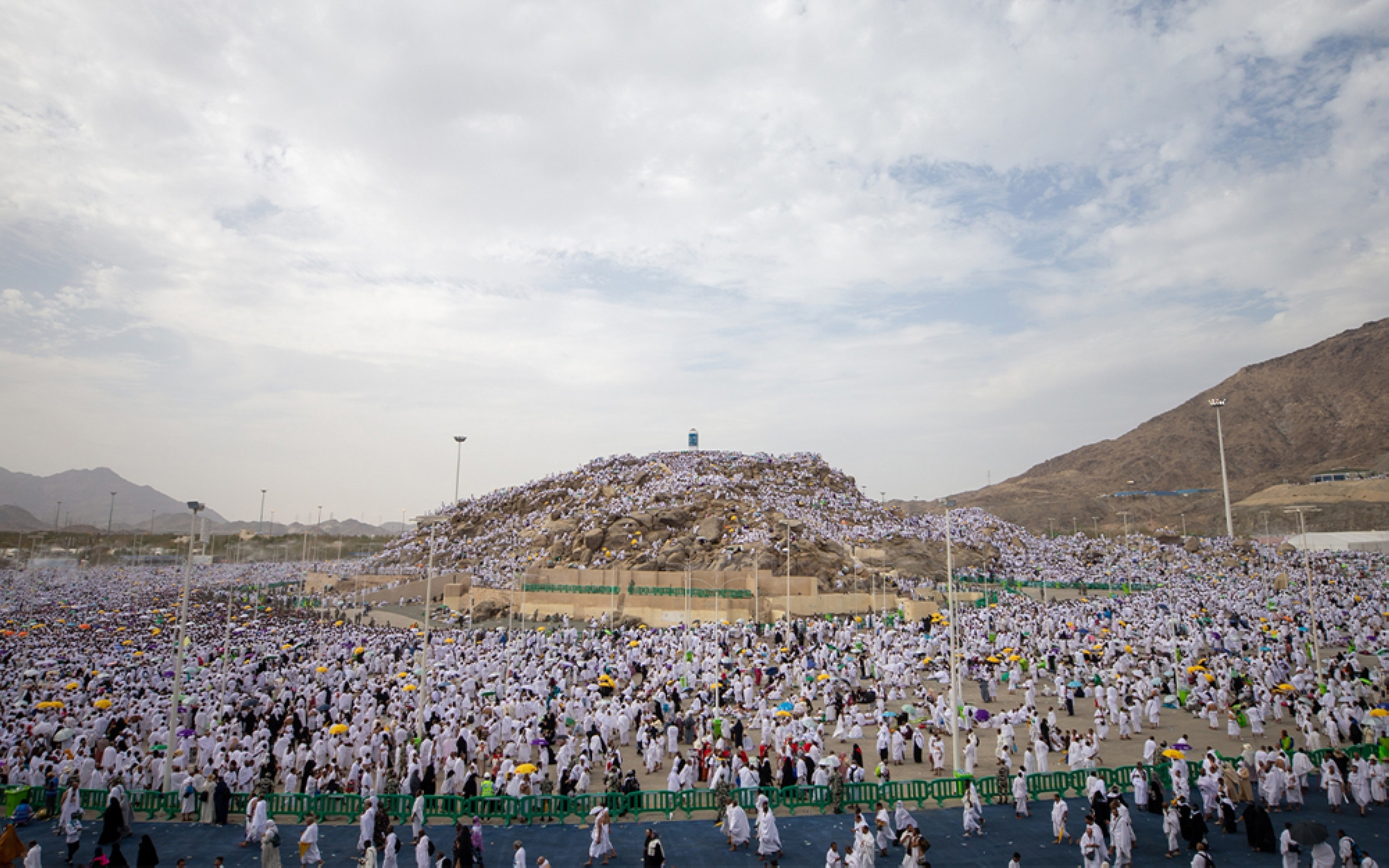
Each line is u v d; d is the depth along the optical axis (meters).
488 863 22.11
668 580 79.44
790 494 108.75
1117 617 68.62
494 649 57.78
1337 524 181.12
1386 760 29.14
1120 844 21.64
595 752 31.56
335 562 148.00
